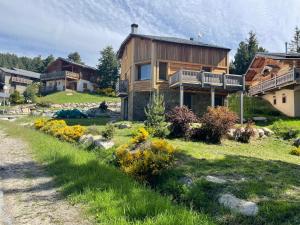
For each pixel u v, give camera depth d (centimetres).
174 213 620
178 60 2969
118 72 6550
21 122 3472
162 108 1944
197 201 748
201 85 2625
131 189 790
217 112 1861
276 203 666
